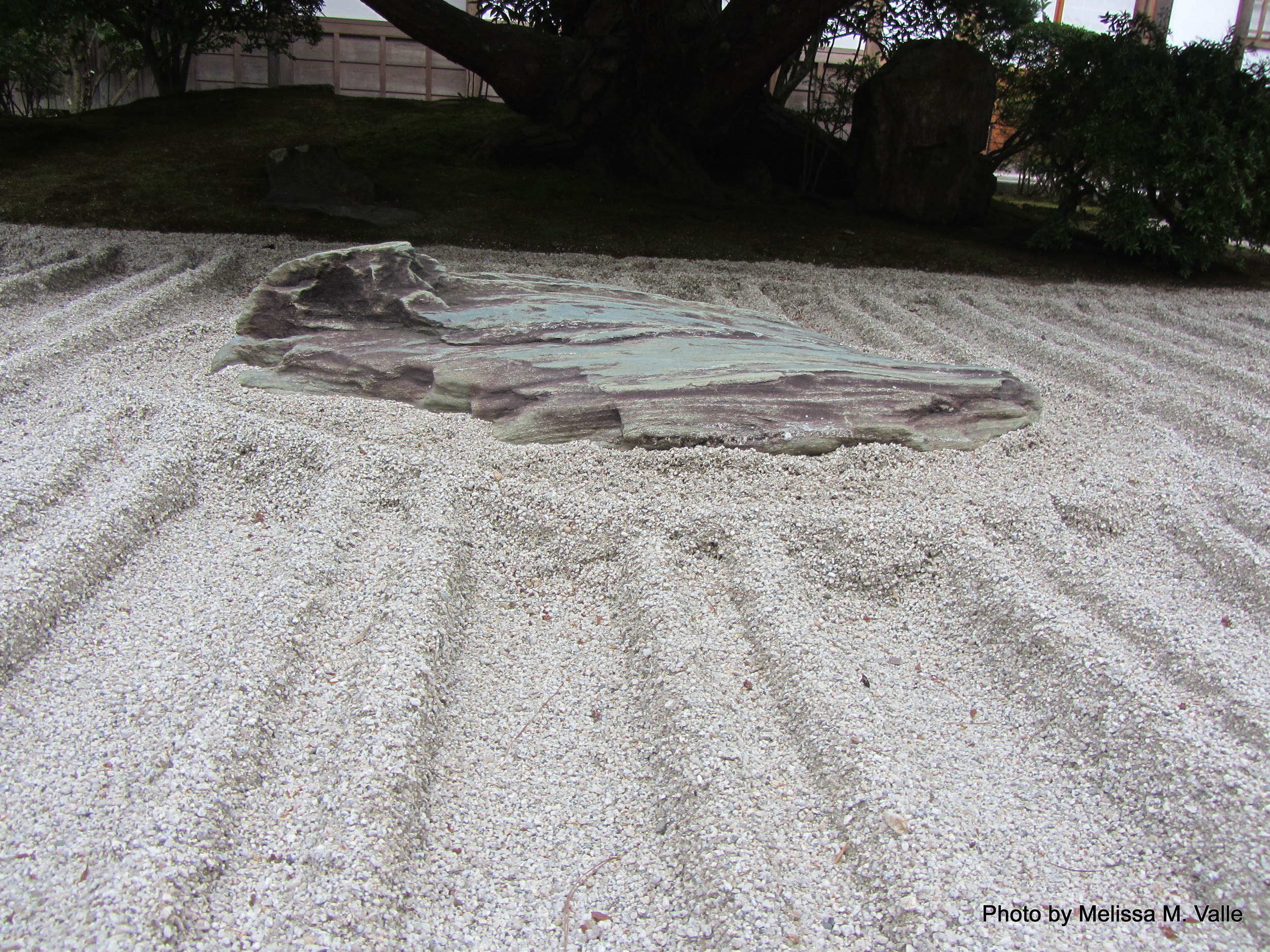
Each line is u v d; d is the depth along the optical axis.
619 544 3.11
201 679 2.31
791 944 1.72
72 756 2.07
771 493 3.57
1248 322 7.69
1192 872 1.92
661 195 9.78
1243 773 2.09
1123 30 9.48
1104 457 4.12
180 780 1.98
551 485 3.53
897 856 1.88
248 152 9.74
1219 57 8.90
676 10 9.25
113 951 1.59
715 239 8.75
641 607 2.76
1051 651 2.58
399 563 2.87
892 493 3.60
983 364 5.57
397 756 2.09
